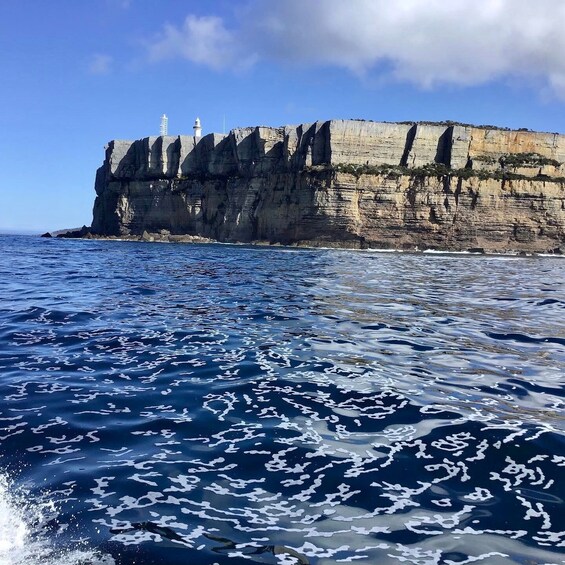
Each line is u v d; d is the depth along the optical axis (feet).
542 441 15.48
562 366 24.30
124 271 73.92
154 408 17.97
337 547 10.36
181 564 9.76
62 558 9.84
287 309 39.55
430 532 10.90
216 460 14.08
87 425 16.40
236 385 20.56
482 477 13.30
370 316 37.19
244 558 9.98
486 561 9.96
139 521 11.14
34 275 64.59
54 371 22.22
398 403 18.74
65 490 12.39
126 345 27.02
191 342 27.86
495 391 20.33
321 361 24.29
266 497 12.21
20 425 16.31
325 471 13.51
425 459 14.26
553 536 10.82
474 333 31.99
